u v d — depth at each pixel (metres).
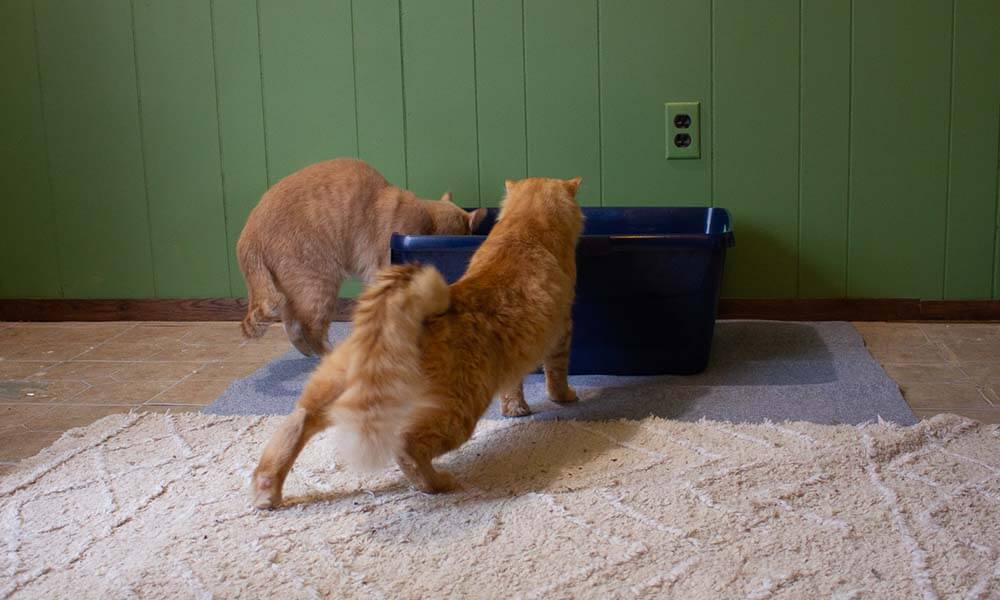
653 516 1.93
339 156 3.68
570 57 3.53
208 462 2.31
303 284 3.00
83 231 3.82
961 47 3.38
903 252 3.54
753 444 2.31
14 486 2.18
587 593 1.67
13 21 3.68
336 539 1.89
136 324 3.80
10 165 3.79
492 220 3.43
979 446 2.27
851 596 1.63
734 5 3.44
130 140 3.74
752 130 3.51
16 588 1.73
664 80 3.51
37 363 3.28
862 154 3.49
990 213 3.47
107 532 1.95
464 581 1.72
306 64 3.63
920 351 3.19
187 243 3.80
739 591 1.67
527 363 2.23
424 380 1.97
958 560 1.74
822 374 2.94
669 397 2.73
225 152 3.72
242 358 3.31
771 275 3.61
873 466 2.14
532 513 1.97
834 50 3.43
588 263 2.83
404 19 3.57
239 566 1.79
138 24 3.65
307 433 2.05
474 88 3.59
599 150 3.59
